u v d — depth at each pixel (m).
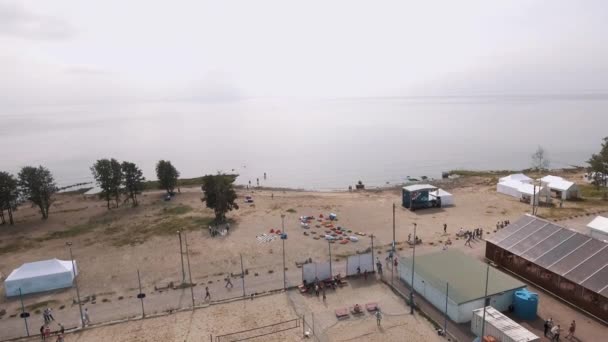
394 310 40.34
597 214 71.00
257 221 73.88
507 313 39.09
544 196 81.44
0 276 53.50
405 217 74.56
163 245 62.47
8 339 37.53
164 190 109.62
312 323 38.12
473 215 74.25
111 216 83.50
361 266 48.69
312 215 77.56
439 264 45.66
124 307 43.03
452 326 37.12
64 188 135.38
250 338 35.91
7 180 78.81
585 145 187.25
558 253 43.59
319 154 181.25
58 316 41.66
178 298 44.53
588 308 38.16
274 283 47.44
